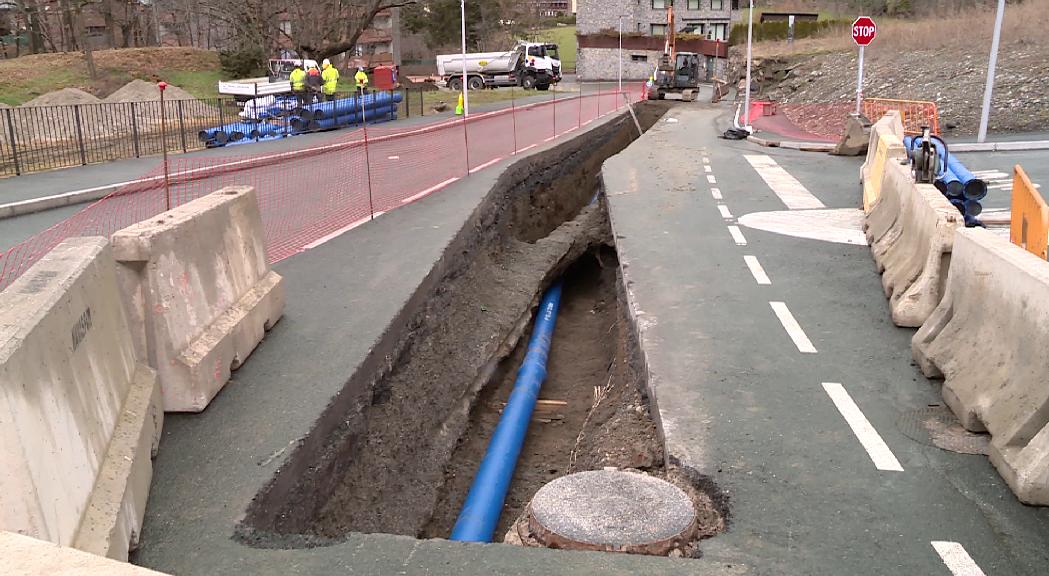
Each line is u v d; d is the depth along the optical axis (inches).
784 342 281.4
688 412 227.5
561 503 172.6
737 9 3021.7
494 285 481.7
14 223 474.3
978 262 230.8
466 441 334.6
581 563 146.5
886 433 211.9
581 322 526.0
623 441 243.0
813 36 2207.2
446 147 829.8
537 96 1872.5
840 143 791.7
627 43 3026.6
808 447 205.2
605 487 180.1
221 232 242.5
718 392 240.7
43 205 520.7
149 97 1390.3
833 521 171.8
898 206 374.3
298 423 206.2
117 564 89.5
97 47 2704.2
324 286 333.4
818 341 281.6
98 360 159.9
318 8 1984.5
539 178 736.3
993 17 1355.8
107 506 139.9
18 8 2149.4
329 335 273.9
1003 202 507.5
